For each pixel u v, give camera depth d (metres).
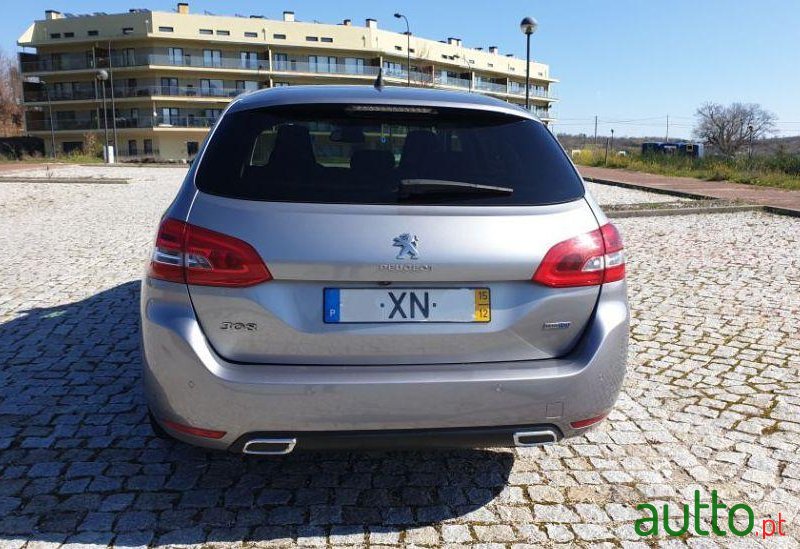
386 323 2.40
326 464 3.12
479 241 2.39
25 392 3.87
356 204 2.40
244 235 2.35
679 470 3.10
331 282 2.37
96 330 5.05
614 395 2.58
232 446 2.41
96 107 68.06
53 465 3.06
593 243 2.54
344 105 2.71
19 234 9.91
